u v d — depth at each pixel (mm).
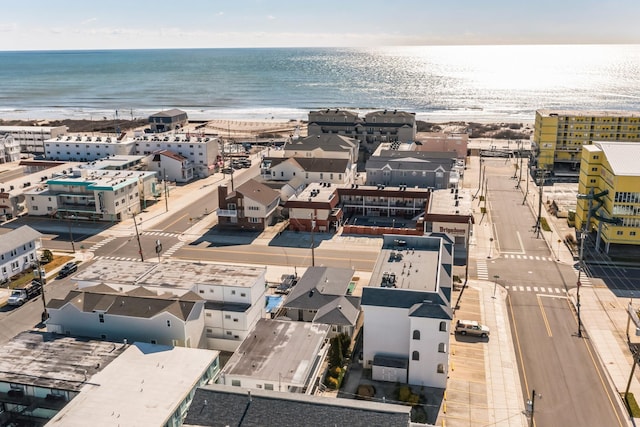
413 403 73812
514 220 149375
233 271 96250
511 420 70688
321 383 78000
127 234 142125
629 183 118625
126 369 73062
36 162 195125
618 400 74438
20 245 116125
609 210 123688
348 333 88375
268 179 169125
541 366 82250
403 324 78938
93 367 73562
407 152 184125
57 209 153875
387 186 158625
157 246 128500
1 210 155375
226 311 87875
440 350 76062
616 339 89375
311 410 58188
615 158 124938
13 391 70875
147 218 154625
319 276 102438
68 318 84812
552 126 196750
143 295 86750
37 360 75375
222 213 145375
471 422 70312
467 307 100375
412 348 77062
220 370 78625
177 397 67312
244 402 59719
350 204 153375
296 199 144250
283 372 73125
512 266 119000
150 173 168750
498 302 102250
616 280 111500
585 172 134375
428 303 76375
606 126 195875
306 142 196750
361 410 57750
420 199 149250
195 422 58125
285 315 95625
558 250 127625
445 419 70750
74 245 134625
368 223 147250
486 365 82500
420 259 93188
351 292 105625
